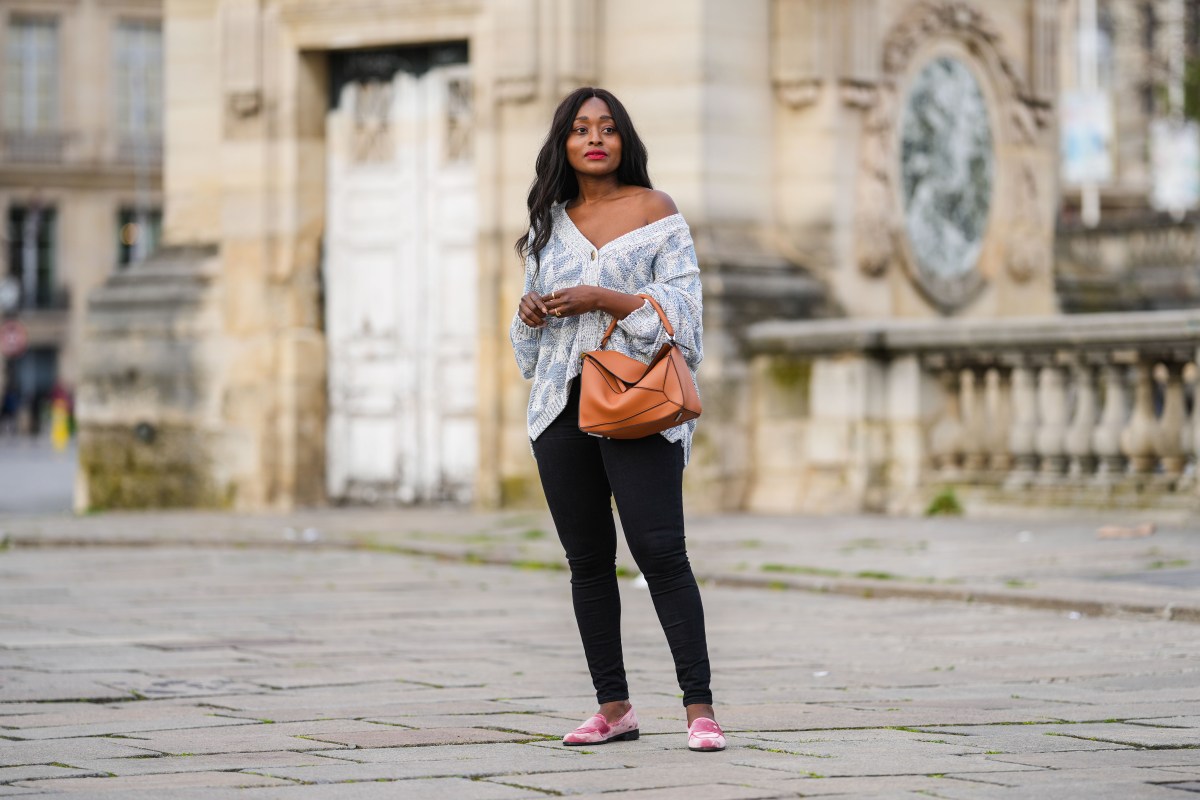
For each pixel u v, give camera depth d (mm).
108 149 73438
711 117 18828
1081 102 51125
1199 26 50969
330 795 5949
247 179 20172
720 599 12008
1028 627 10367
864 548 14398
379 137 20016
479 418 19062
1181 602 10586
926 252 21203
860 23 19875
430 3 19234
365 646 9961
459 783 6125
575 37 18828
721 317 18359
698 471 18203
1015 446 17188
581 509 6949
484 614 11398
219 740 7098
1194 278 37938
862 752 6629
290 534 16625
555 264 6945
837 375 18031
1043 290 23453
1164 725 7168
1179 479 16062
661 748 6793
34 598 12320
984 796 5789
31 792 6059
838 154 19734
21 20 72500
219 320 20375
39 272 73188
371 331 20016
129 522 18312
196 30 21031
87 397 21266
